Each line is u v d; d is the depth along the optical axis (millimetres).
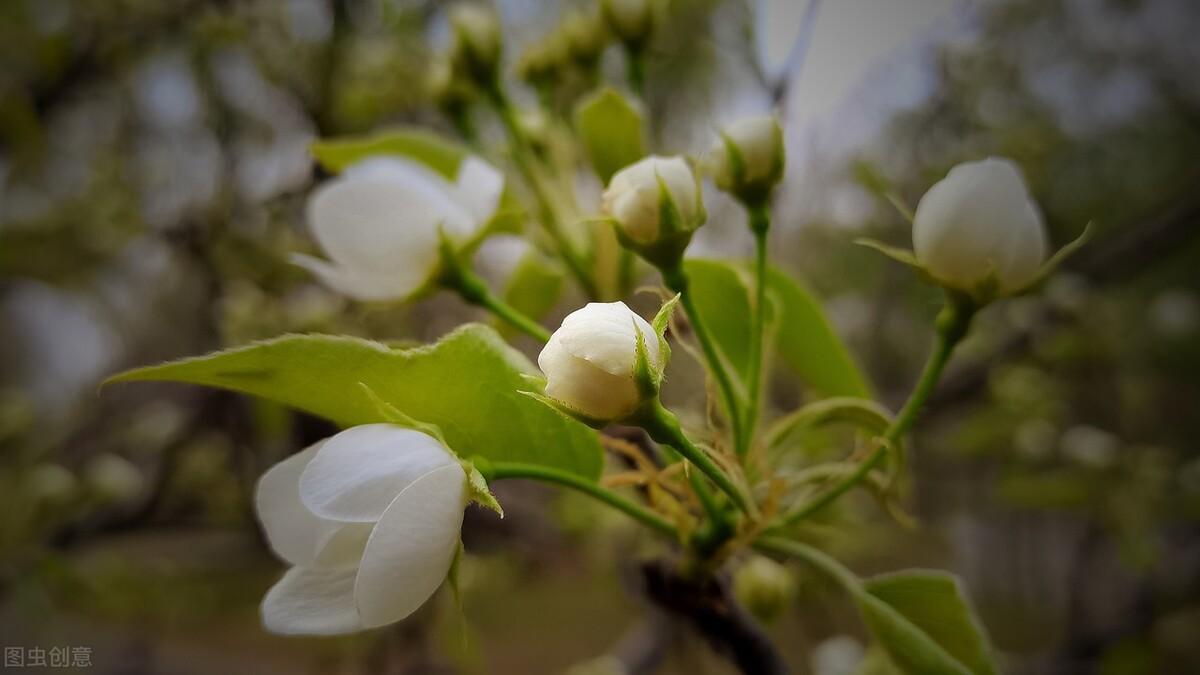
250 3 326
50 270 373
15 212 357
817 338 158
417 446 117
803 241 418
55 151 362
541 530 313
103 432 376
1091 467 375
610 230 158
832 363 158
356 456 116
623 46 183
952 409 402
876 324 431
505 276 177
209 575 361
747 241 224
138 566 347
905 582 137
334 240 147
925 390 136
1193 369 478
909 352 427
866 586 138
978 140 413
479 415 125
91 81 351
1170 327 475
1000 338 369
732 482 130
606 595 487
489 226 149
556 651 460
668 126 291
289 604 118
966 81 413
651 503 139
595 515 298
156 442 343
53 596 327
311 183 271
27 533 315
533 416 127
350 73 292
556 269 171
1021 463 401
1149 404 478
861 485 140
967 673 132
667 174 133
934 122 404
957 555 530
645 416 118
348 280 148
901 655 135
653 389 117
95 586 334
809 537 210
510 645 462
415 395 123
